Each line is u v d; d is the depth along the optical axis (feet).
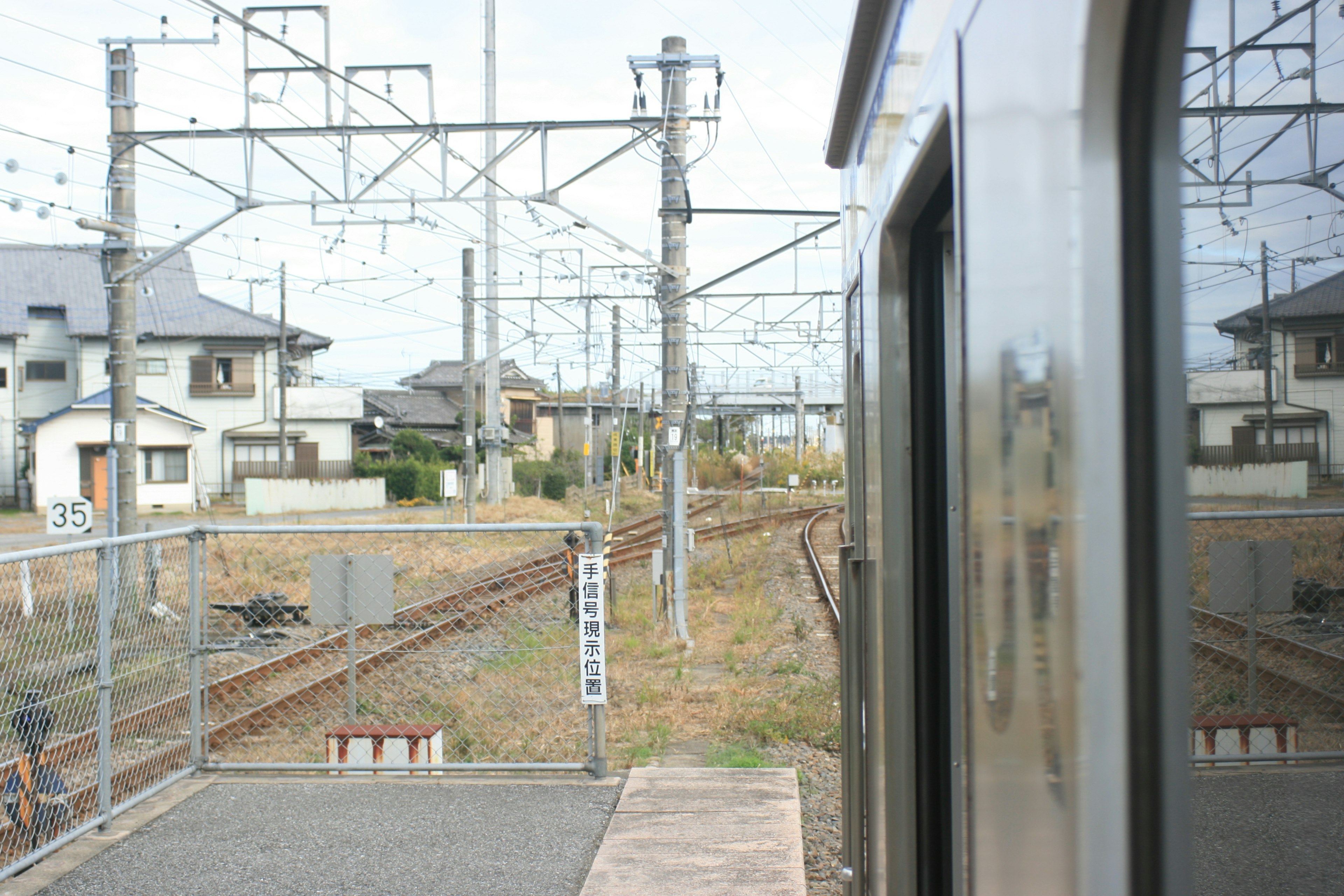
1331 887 3.27
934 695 8.49
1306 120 3.22
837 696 24.81
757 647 32.94
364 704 23.58
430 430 175.83
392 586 18.53
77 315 131.85
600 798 16.61
